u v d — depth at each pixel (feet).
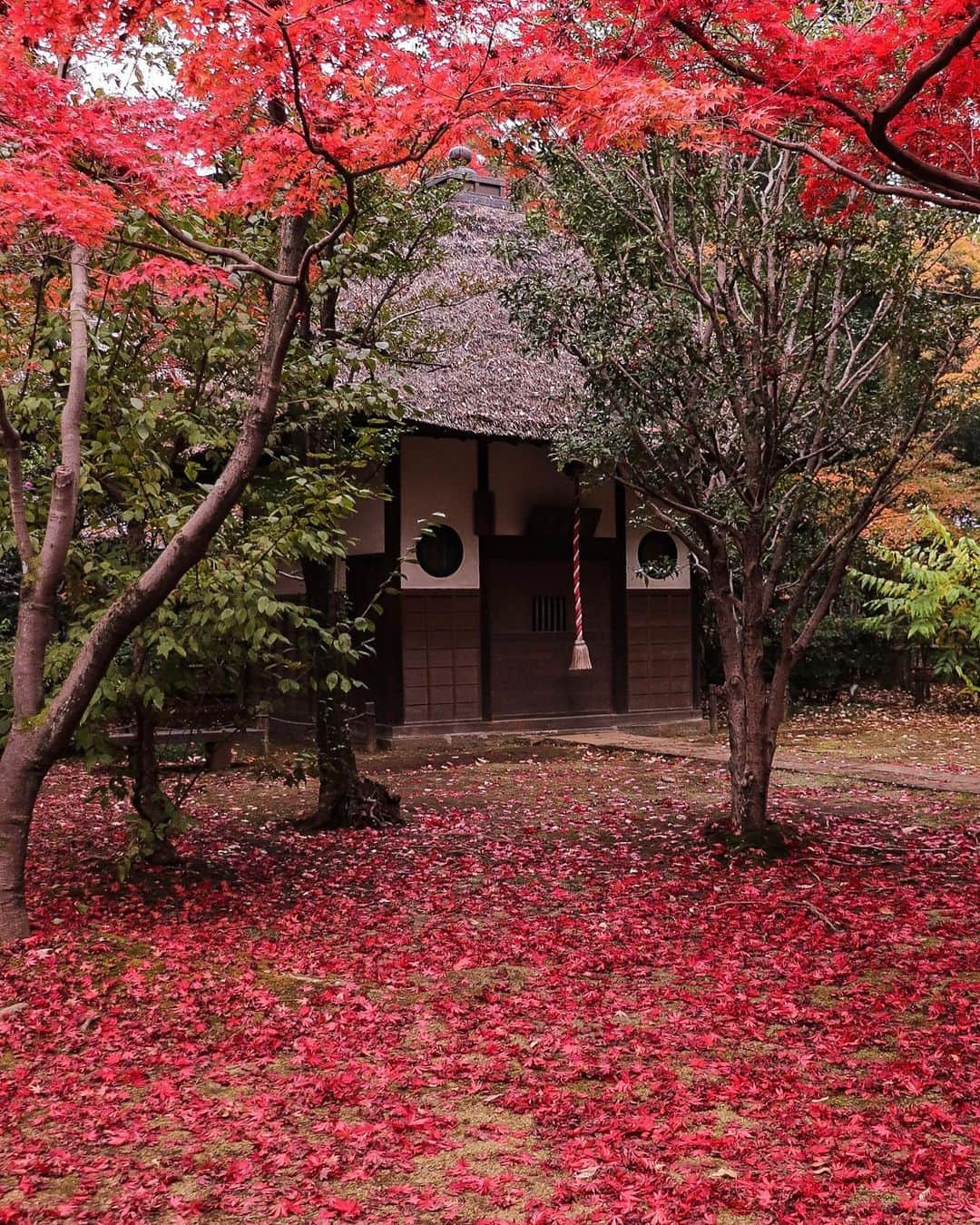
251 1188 9.98
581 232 22.93
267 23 13.08
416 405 36.14
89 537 22.61
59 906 19.17
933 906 18.84
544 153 21.74
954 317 21.85
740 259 22.07
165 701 21.43
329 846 24.59
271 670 23.06
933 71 12.11
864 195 17.37
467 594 42.57
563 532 44.19
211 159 16.07
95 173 15.38
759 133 14.05
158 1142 10.92
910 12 12.84
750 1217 9.35
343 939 17.69
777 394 21.61
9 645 21.48
